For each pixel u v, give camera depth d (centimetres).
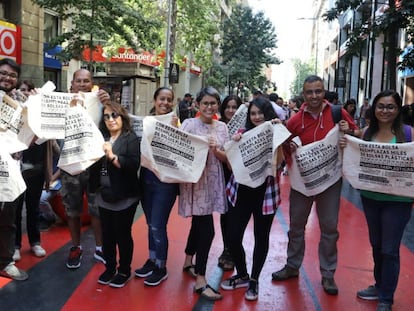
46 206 644
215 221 720
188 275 491
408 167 387
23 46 1420
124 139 436
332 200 445
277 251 584
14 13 1394
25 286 451
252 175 416
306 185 438
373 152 399
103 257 486
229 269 512
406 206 402
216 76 3922
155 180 449
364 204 423
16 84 467
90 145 425
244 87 4381
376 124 419
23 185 427
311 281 485
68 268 499
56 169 600
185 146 425
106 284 460
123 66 1819
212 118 450
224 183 450
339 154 433
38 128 433
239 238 442
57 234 621
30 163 512
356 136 438
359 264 543
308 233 671
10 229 459
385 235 405
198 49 2434
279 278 484
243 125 501
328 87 6181
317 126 438
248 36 4072
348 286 476
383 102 404
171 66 1755
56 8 1290
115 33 1366
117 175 429
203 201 433
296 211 466
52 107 441
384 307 408
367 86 1939
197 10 1989
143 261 529
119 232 446
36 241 539
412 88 2083
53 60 1658
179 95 3531
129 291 447
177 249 574
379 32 1024
